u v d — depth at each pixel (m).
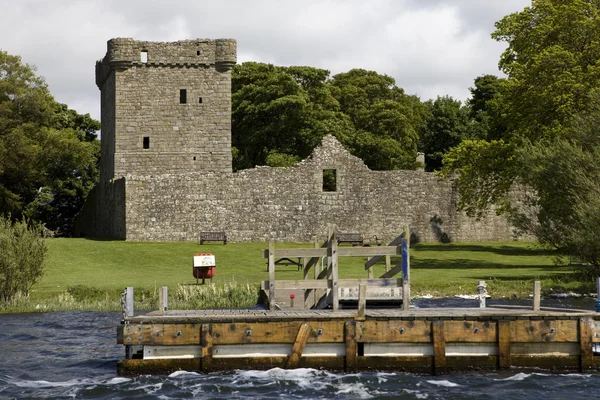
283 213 72.12
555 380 26.84
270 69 98.31
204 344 27.17
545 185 49.38
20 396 26.03
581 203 46.06
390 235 73.75
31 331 37.59
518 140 58.66
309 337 27.33
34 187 89.94
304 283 29.81
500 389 25.91
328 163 72.94
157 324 27.27
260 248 68.06
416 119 112.00
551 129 56.06
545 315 27.62
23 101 81.12
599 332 27.59
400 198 74.06
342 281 29.67
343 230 72.81
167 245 68.44
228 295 45.03
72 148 84.19
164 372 27.48
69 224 101.88
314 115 93.88
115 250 65.25
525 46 60.44
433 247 71.75
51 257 61.94
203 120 76.00
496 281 49.81
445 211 75.06
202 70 76.00
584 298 45.50
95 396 25.72
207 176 71.31
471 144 61.31
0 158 76.50
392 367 27.45
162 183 70.75
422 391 25.64
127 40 74.81
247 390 25.73
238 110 94.69
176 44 75.56
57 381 28.03
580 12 57.78
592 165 47.81
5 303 44.50
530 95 57.50
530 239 76.88
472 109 114.69
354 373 27.27
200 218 71.19
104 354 32.59
